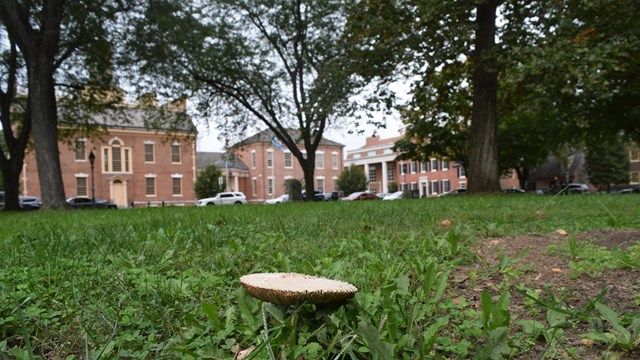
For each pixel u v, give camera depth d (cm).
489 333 150
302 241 408
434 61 1455
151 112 2786
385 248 340
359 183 6662
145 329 199
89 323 200
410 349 157
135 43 2003
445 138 2938
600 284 238
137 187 5131
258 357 148
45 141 1752
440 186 7062
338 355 144
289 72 2712
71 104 2494
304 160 2803
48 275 278
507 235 445
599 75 1271
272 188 6594
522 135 3238
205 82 2544
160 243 399
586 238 391
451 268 287
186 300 235
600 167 5638
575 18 1450
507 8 1538
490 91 1652
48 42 1753
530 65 1299
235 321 195
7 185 2312
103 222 676
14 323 201
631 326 164
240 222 606
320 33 2500
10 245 413
